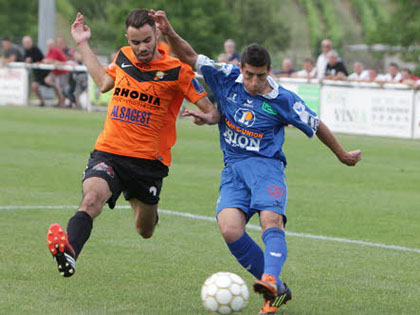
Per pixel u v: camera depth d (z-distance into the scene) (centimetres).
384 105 6234
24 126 6309
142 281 1997
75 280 1980
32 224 2694
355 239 2659
